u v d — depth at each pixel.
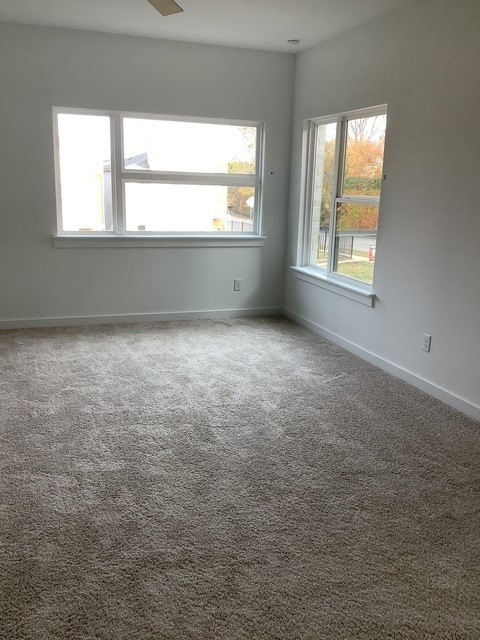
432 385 3.71
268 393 3.71
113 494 2.50
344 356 4.52
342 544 2.20
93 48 4.78
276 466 2.78
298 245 5.50
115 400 3.53
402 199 3.90
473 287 3.32
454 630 1.79
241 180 5.51
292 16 4.10
